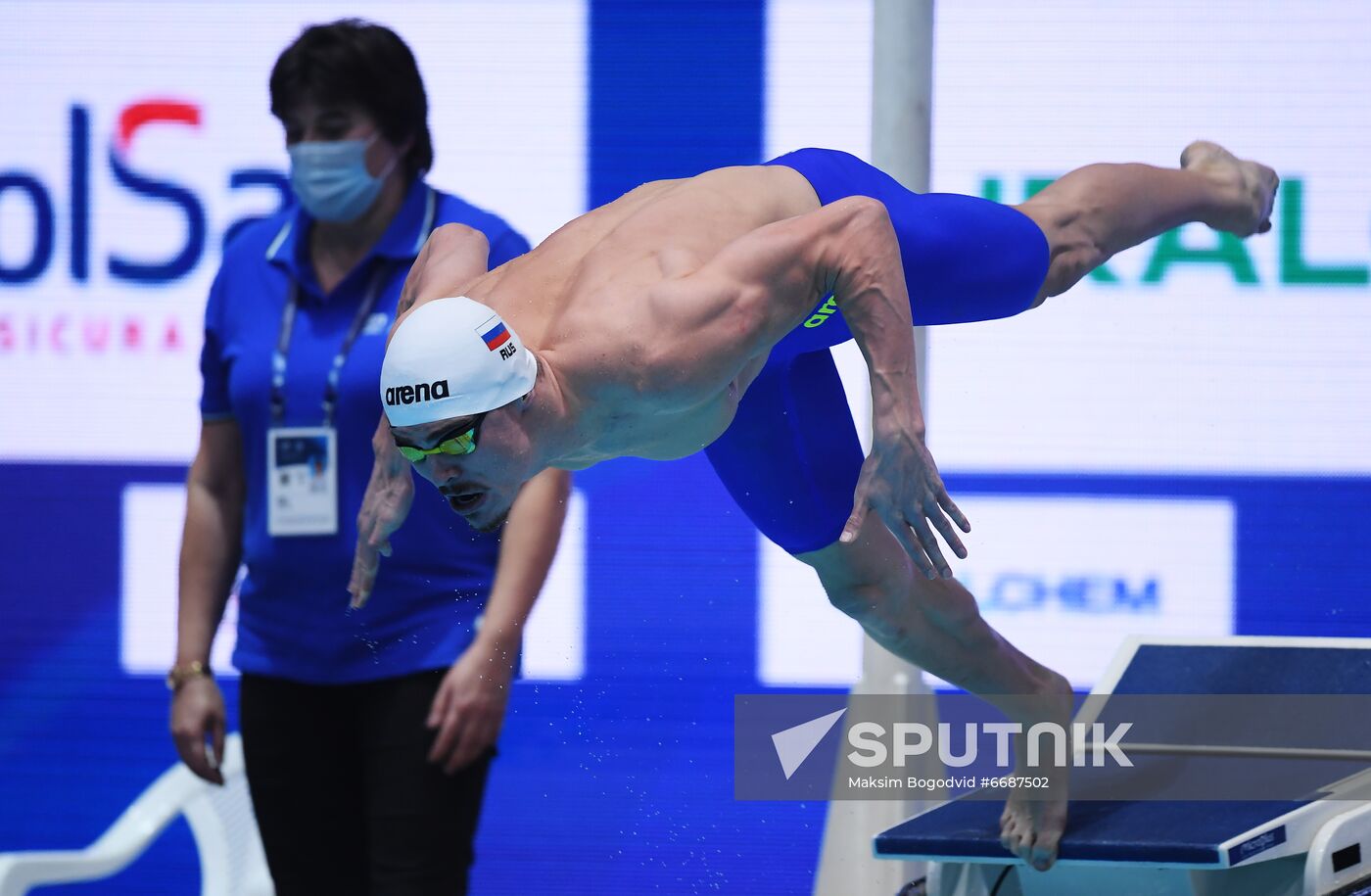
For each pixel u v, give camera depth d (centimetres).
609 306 861
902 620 1136
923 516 934
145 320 1975
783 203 995
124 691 1981
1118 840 1066
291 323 1222
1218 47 1928
